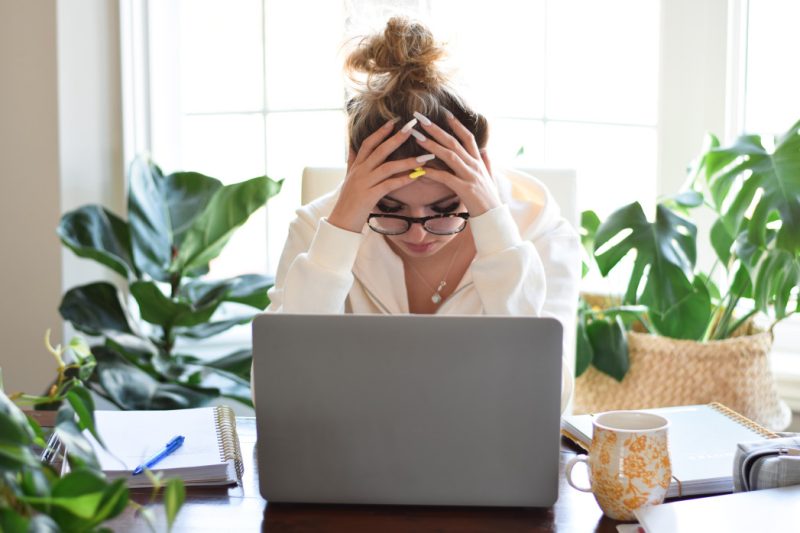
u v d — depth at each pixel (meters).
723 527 1.06
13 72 2.53
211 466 1.28
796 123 2.32
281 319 1.16
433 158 1.51
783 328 2.73
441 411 1.17
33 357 2.59
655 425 1.21
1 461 0.77
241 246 2.89
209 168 2.85
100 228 2.46
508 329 1.14
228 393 2.39
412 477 1.19
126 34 2.61
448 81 1.57
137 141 2.68
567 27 2.77
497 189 1.78
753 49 2.73
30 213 2.56
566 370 1.62
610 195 2.84
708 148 2.43
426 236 1.59
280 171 2.84
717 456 1.31
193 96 2.83
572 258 1.79
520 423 1.17
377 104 1.54
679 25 2.74
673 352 2.27
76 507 0.78
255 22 2.79
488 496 1.19
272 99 2.81
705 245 2.81
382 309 1.76
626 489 1.14
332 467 1.20
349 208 1.53
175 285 2.47
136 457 1.31
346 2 1.68
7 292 2.58
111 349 2.35
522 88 2.79
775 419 2.30
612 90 2.80
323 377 1.17
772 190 2.24
